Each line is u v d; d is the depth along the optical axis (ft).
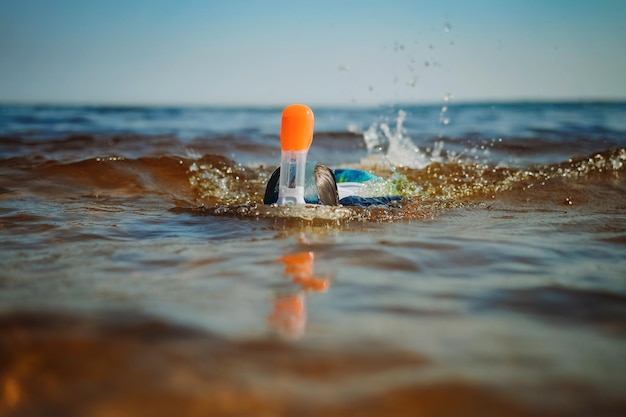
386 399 2.13
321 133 13.79
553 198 6.22
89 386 2.24
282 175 4.97
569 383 2.26
